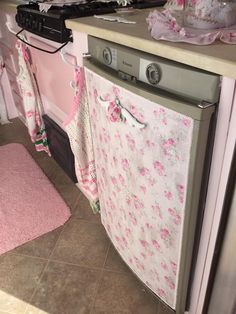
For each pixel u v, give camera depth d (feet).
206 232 2.81
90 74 3.32
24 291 4.19
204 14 2.55
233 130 2.18
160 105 2.40
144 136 2.71
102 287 4.21
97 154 3.91
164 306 3.93
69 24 3.55
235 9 2.60
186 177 2.49
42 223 5.23
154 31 2.58
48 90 5.61
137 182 3.09
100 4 4.12
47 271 4.45
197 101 2.24
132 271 4.25
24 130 8.13
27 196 5.83
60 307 3.99
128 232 3.75
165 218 2.93
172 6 3.53
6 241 4.91
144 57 2.53
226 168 2.36
